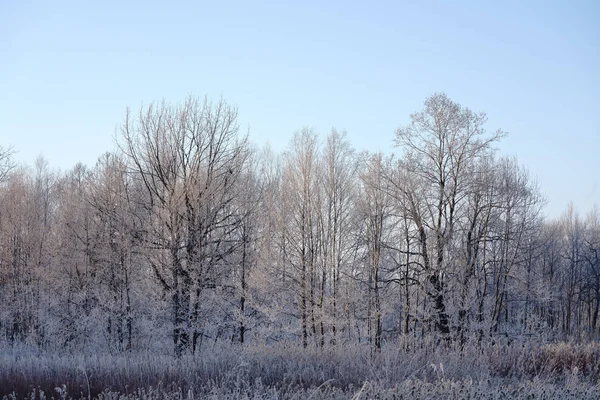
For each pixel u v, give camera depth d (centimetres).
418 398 859
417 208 2562
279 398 1088
